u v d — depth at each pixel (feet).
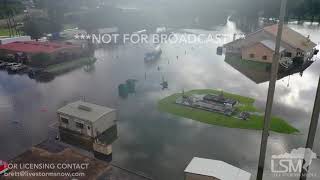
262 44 209.56
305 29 362.53
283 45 215.72
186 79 175.83
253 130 108.99
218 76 181.88
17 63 206.28
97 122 102.47
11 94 150.82
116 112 120.57
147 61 219.20
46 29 360.28
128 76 183.01
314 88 157.99
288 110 128.26
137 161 89.45
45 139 103.40
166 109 129.59
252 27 384.27
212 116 120.98
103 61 222.28
